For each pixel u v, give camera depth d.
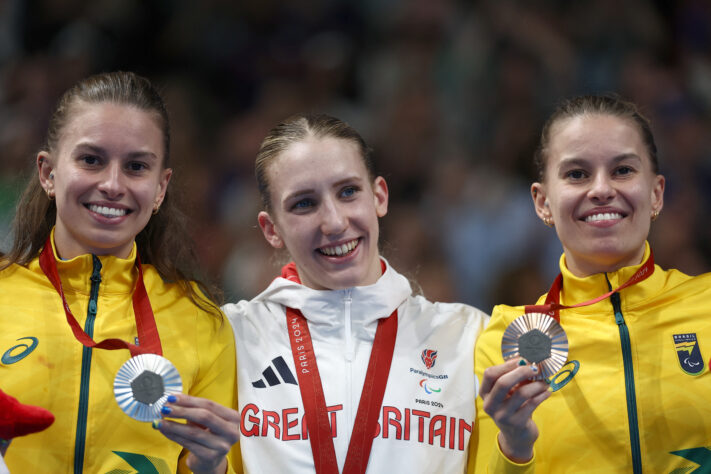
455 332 11.53
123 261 10.88
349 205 11.20
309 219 11.11
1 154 22.30
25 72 24.64
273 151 11.48
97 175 10.44
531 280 21.30
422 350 11.30
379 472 10.53
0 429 9.07
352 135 11.59
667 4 25.42
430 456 10.71
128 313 10.81
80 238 10.67
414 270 21.44
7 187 19.05
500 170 23.52
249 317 11.66
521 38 25.30
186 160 23.58
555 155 10.95
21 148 22.28
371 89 26.08
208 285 12.14
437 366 11.21
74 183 10.40
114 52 25.83
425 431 10.80
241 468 11.00
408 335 11.38
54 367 10.27
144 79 11.16
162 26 26.78
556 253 21.83
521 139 23.73
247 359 11.27
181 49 26.56
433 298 21.02
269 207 11.56
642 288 10.73
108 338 10.34
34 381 10.17
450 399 11.02
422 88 25.44
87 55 25.06
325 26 27.25
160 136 10.89
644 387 10.28
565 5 25.89
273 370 11.16
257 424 10.88
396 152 24.17
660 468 10.09
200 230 22.59
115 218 10.49
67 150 10.55
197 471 9.81
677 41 25.31
